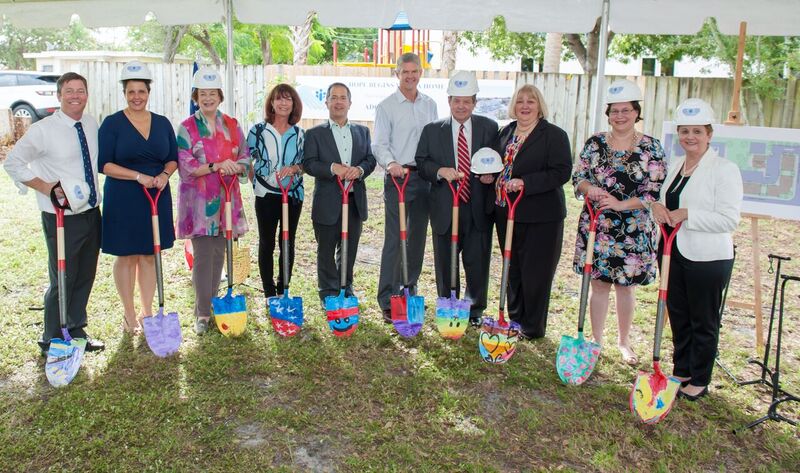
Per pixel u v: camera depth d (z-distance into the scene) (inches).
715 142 174.4
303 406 140.7
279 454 123.9
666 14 179.9
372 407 140.9
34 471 117.0
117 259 170.2
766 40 420.8
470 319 187.2
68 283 156.3
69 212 152.3
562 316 199.9
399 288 193.3
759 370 164.2
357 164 188.4
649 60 541.3
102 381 147.7
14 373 152.5
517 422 136.1
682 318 148.8
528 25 187.2
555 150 163.9
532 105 164.1
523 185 162.4
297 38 610.5
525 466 121.9
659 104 444.8
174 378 150.6
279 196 186.5
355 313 171.6
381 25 191.9
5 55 1662.2
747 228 329.1
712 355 143.9
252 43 1015.0
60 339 149.4
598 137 156.8
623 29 182.9
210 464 119.6
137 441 125.6
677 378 137.8
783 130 166.1
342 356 164.6
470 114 179.9
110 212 161.2
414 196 186.4
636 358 166.4
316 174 181.5
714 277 138.7
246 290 214.2
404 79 184.5
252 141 183.3
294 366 157.6
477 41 781.9
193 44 1186.6
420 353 167.8
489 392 149.4
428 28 190.4
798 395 150.9
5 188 367.9
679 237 141.9
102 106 518.0
